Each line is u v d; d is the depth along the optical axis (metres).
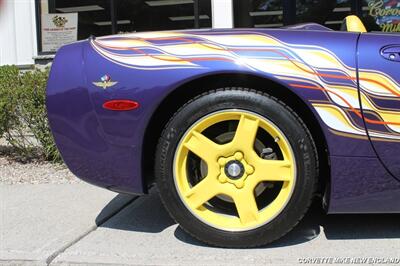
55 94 3.21
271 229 3.10
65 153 3.27
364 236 3.33
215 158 3.14
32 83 5.70
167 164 3.13
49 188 4.91
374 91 2.95
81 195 4.60
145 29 8.00
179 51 3.10
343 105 2.96
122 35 3.32
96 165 3.23
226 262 2.99
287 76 2.98
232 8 7.64
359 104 2.95
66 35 8.09
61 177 5.31
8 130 5.83
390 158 2.97
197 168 3.27
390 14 7.60
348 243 3.23
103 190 4.73
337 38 3.06
